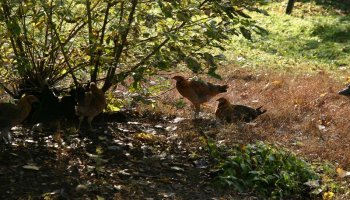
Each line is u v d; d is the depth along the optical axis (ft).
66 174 24.45
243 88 45.60
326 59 64.80
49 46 29.89
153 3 29.01
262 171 26.78
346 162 29.71
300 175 27.48
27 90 30.81
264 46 69.46
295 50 68.74
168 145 29.58
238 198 24.68
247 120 34.76
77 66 30.35
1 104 25.99
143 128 32.17
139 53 29.81
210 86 34.63
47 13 26.58
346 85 47.09
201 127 33.09
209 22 30.12
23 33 28.84
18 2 25.45
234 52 63.98
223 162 27.40
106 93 32.07
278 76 50.72
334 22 84.33
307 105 40.27
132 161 26.94
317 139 33.17
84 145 27.99
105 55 28.81
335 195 25.88
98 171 24.86
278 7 95.45
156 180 25.17
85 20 29.76
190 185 25.36
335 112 38.91
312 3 99.40
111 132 30.50
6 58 29.14
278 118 36.60
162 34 27.84
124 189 23.67
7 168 24.31
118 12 28.66
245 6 28.45
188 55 29.19
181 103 34.99
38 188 22.89
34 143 27.63
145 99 31.42
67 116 31.01
